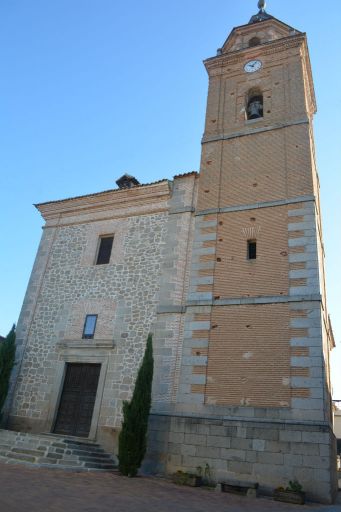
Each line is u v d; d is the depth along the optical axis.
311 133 17.08
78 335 15.09
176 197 15.98
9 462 10.43
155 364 12.96
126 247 15.98
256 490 10.00
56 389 14.43
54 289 16.58
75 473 10.07
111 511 6.66
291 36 17.61
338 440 31.36
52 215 18.72
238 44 19.94
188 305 13.44
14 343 15.50
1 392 14.55
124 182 19.17
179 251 14.66
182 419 11.85
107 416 13.16
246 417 11.19
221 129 17.00
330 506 9.25
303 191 13.88
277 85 17.00
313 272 12.32
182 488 10.04
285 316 12.02
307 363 11.14
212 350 12.47
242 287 13.09
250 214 14.30
